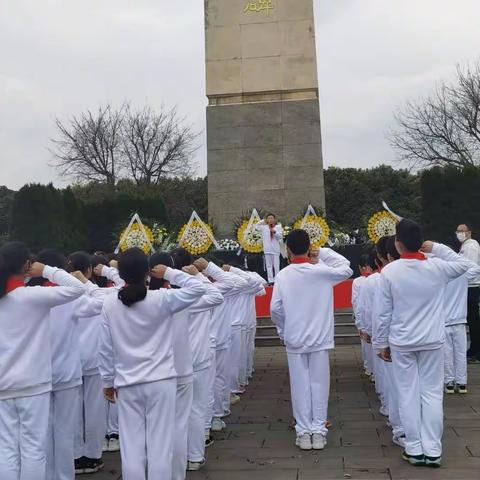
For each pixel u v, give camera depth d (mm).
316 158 18078
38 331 4215
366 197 43344
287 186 18141
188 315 4730
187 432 4879
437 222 18125
